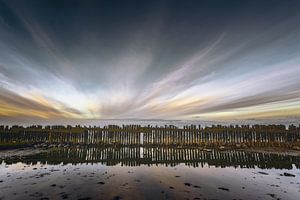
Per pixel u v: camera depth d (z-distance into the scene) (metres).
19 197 4.47
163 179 6.11
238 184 5.79
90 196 4.59
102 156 9.78
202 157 10.09
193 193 4.94
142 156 10.01
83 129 13.30
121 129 13.57
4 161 8.30
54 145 12.44
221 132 14.30
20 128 12.31
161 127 14.12
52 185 5.33
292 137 14.13
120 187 5.27
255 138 14.33
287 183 5.98
